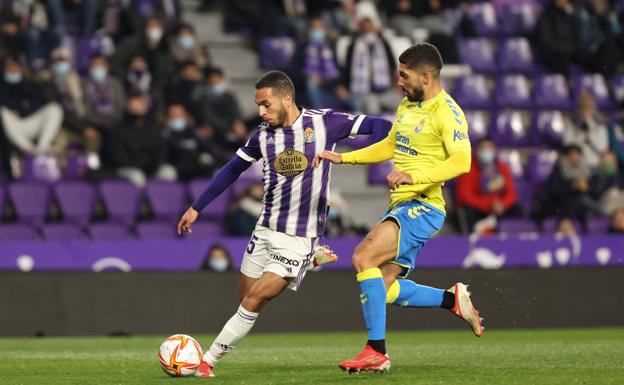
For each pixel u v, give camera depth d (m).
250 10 63.94
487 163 53.19
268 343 36.53
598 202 56.06
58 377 22.77
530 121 63.44
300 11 64.81
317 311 42.38
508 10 69.69
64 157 55.53
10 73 54.12
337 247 44.81
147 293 41.16
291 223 22.58
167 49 58.47
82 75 59.78
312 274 42.47
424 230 22.41
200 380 21.42
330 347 34.09
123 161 53.00
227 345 22.19
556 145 62.69
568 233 51.16
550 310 44.09
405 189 22.55
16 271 40.12
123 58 57.56
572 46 66.44
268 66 62.78
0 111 53.53
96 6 61.41
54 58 56.06
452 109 22.12
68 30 61.19
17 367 25.61
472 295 43.22
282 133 22.61
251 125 59.31
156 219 51.72
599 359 27.34
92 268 43.19
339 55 60.78
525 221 53.50
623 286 45.19
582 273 44.72
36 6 60.19
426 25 64.94
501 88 65.00
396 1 65.00
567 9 66.94
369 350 21.27
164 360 22.02
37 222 50.72
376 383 20.16
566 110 65.56
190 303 41.47
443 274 42.97
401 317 43.16
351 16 64.44
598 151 59.94
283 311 42.00
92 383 21.28
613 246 47.94
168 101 56.97
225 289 41.88
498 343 35.50
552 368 23.98
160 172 53.62
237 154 23.14
